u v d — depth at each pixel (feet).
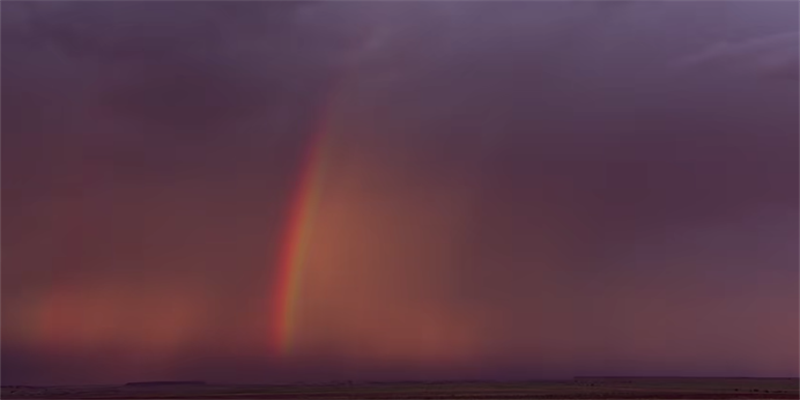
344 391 542.57
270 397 382.83
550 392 449.89
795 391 466.70
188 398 375.04
